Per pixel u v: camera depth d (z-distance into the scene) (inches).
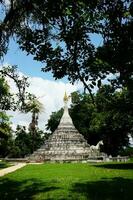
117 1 558.3
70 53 619.8
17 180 1218.6
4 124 2677.2
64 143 3149.6
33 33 642.2
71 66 619.8
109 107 1617.9
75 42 608.7
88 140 4114.2
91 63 598.2
